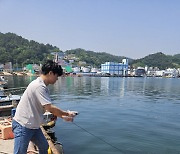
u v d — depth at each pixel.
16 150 3.57
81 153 8.98
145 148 9.74
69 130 12.38
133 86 56.53
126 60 142.50
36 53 162.25
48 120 9.66
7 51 157.25
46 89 3.52
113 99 28.53
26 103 3.53
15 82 52.69
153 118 16.34
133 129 12.96
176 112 19.36
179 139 11.13
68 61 169.88
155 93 38.91
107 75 129.12
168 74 163.00
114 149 9.52
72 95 32.22
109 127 13.32
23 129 3.53
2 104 14.09
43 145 3.92
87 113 18.06
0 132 7.52
